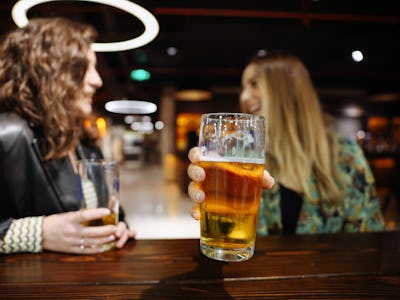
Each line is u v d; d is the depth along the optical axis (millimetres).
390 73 10688
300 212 1659
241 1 5953
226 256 693
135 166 22047
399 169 5664
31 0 1681
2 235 973
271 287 770
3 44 1464
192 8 6035
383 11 6332
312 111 1704
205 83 10203
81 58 1513
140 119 22312
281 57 1780
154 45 8047
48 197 1351
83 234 991
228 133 679
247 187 678
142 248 1068
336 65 10320
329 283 795
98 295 724
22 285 772
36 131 1374
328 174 1634
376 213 1674
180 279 812
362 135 13656
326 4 6141
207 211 703
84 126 1763
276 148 1682
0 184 1314
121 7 1777
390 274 853
